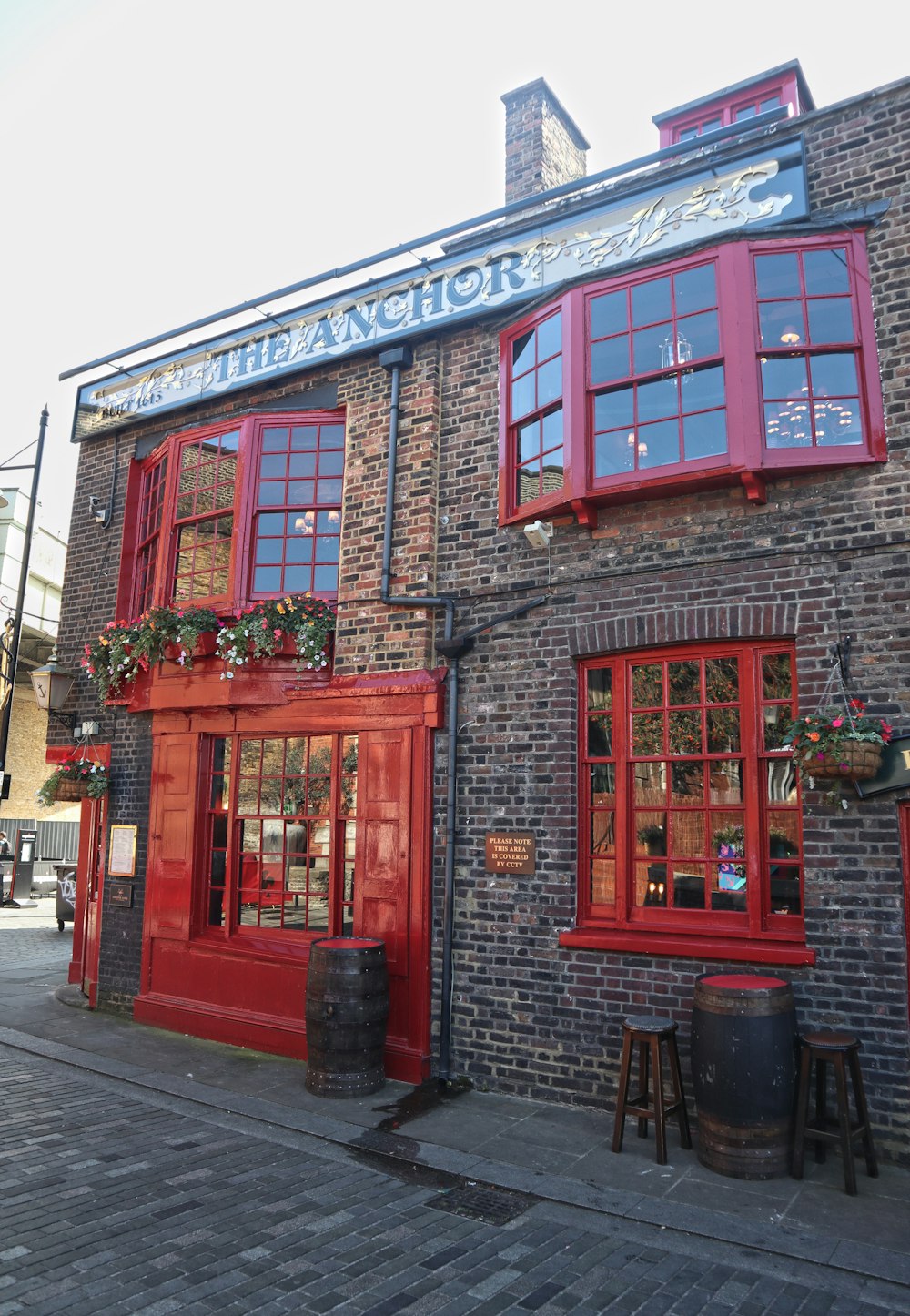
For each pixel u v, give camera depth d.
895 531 5.64
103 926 9.34
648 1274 3.98
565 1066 6.25
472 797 6.97
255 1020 7.73
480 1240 4.28
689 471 6.21
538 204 7.77
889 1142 5.12
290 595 8.05
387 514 7.70
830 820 5.52
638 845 6.41
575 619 6.72
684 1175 5.02
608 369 6.79
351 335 8.27
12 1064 7.29
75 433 10.94
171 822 8.77
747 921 5.92
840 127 6.30
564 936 6.33
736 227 6.44
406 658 7.40
